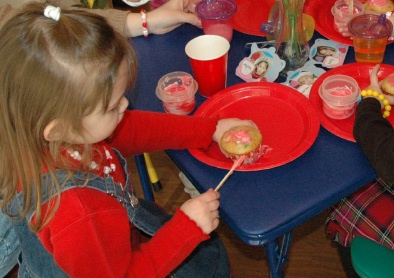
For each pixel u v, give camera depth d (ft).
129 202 3.40
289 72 4.09
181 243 3.07
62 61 2.52
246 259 5.84
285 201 3.15
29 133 2.70
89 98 2.62
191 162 3.57
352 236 4.12
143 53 4.52
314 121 3.57
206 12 4.38
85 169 2.93
